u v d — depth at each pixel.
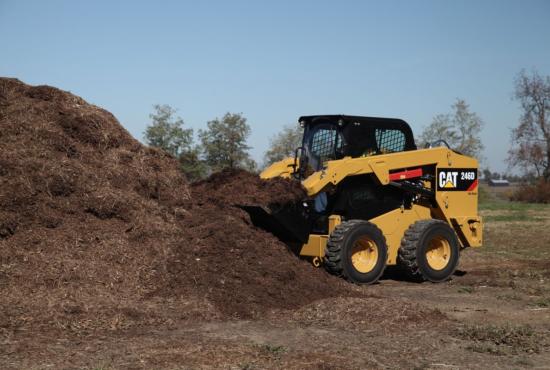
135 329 6.69
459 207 12.20
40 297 7.06
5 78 10.15
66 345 5.98
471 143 43.34
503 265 13.75
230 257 8.45
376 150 11.38
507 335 6.83
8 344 5.88
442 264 11.38
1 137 8.98
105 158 9.54
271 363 5.65
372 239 10.57
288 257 9.11
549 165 54.38
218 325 7.04
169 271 8.09
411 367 5.75
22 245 7.81
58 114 9.73
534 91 54.16
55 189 8.58
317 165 11.37
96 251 8.06
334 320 7.39
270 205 9.73
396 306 7.83
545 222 25.44
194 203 9.80
